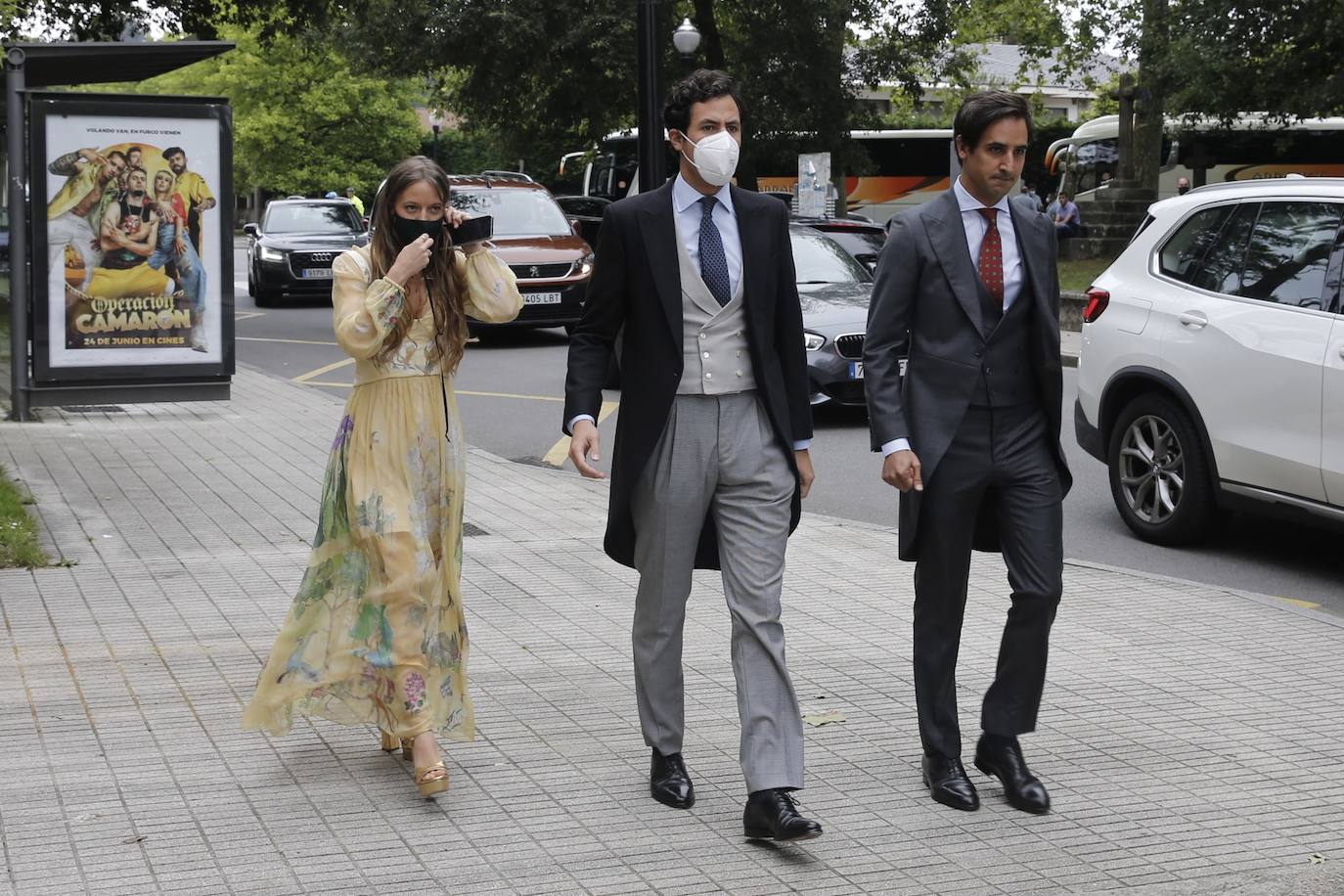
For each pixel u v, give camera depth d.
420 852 4.16
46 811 4.43
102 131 12.39
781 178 34.66
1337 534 8.95
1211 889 3.96
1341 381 7.36
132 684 5.65
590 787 4.67
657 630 4.47
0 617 6.57
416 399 4.56
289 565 7.61
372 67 32.62
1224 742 5.16
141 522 8.63
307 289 26.06
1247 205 8.26
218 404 13.84
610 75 31.27
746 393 4.32
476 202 21.36
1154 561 8.23
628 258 4.29
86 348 12.62
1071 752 5.05
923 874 4.05
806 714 5.42
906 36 34.41
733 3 32.47
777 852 4.18
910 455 4.43
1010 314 4.44
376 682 4.60
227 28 51.72
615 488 4.38
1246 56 24.30
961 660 6.11
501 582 7.37
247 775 4.75
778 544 4.33
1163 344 8.41
